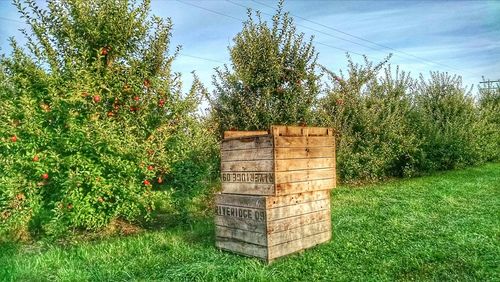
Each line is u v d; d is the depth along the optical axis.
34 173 7.43
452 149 18.64
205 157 9.27
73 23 7.93
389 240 6.72
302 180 6.20
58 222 7.29
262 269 5.26
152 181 8.71
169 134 8.28
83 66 7.54
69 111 7.11
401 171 17.17
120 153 7.34
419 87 20.59
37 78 7.43
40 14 7.75
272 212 5.78
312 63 10.87
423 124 17.81
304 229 6.27
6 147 7.32
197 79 9.12
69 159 7.13
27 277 5.37
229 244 6.28
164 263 5.80
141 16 8.25
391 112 16.44
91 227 7.71
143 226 8.70
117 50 7.97
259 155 5.99
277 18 10.69
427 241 6.59
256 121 10.20
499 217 8.23
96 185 7.17
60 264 5.88
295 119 10.48
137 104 7.99
